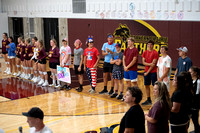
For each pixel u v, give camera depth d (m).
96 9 18.28
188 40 14.40
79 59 11.40
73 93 11.42
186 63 8.49
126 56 9.66
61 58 11.83
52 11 21.20
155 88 4.88
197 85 6.66
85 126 7.93
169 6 14.67
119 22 17.19
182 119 5.37
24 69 14.04
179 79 5.35
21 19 24.16
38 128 4.28
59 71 11.98
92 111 9.19
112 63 10.28
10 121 8.49
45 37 22.70
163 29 15.30
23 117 8.82
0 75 14.99
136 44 16.64
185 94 5.33
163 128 4.78
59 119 8.54
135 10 16.19
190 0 13.79
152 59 9.23
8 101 10.55
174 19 14.62
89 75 11.26
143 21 16.03
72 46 20.52
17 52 14.16
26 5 23.14
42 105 9.97
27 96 11.15
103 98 10.62
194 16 13.83
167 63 8.76
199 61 14.15
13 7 24.39
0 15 24.70
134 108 4.48
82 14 19.27
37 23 22.50
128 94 4.52
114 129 7.46
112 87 10.95
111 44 10.72
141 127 4.43
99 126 7.89
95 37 18.77
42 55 12.46
